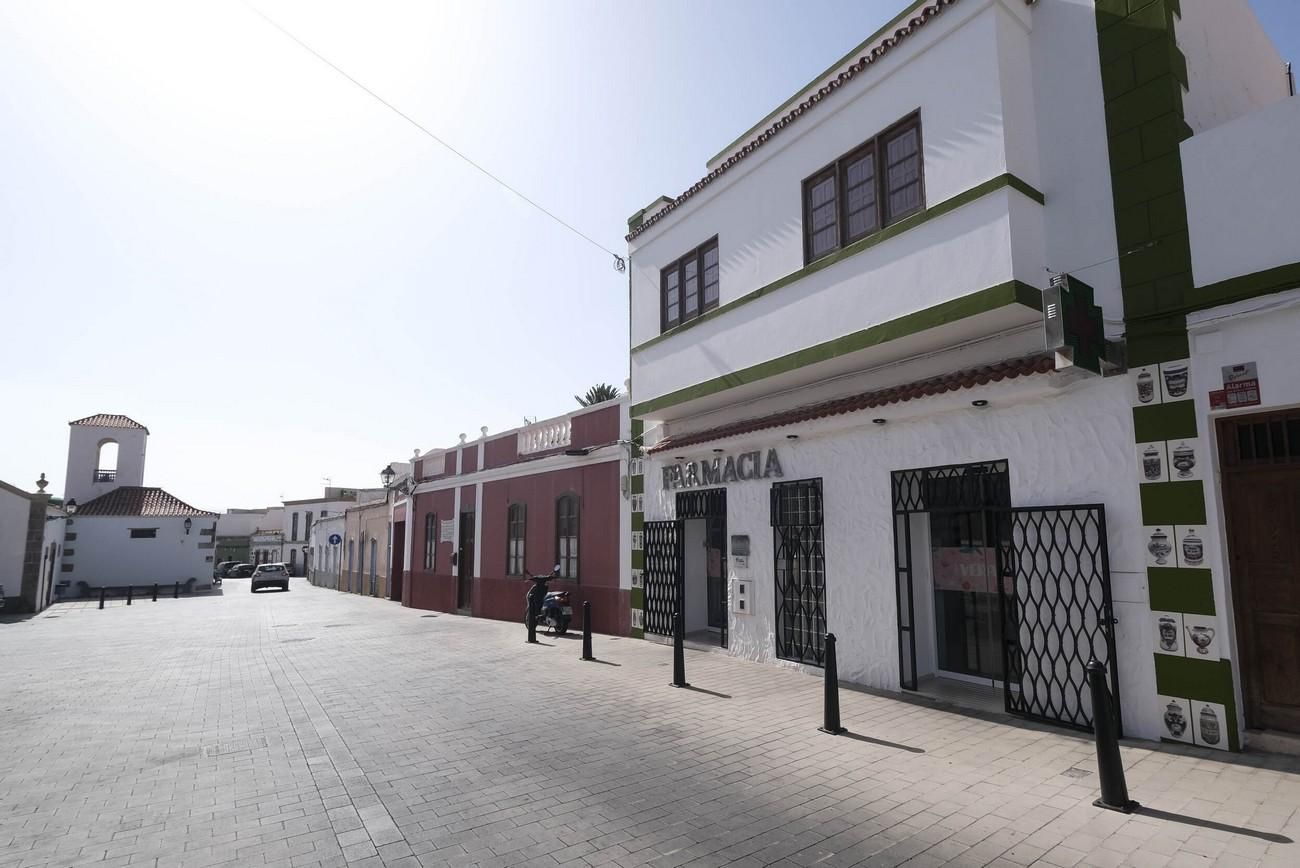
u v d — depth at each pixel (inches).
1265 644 227.6
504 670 415.2
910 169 320.8
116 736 286.0
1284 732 222.2
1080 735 253.9
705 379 437.4
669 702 322.7
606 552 564.7
